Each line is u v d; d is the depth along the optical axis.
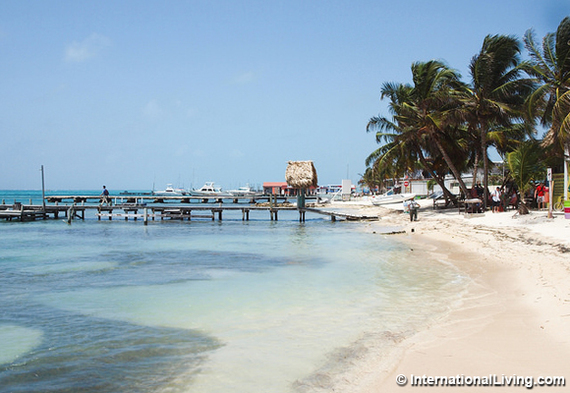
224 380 5.19
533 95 20.91
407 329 6.90
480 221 22.44
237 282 11.03
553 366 4.98
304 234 24.69
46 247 18.91
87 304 8.91
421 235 22.28
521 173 20.97
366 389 4.71
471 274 11.49
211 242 20.69
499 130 31.48
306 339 6.58
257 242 20.59
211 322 7.56
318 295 9.48
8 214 35.06
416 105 30.58
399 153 32.97
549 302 7.73
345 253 16.25
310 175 34.78
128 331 7.14
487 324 6.78
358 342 6.37
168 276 11.94
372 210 46.56
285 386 4.97
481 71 26.58
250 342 6.50
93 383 5.20
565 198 21.08
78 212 52.88
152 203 65.12
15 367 5.70
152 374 5.42
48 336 6.93
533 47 22.17
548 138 19.91
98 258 15.48
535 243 14.50
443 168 35.53
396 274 11.85
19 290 10.27
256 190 120.50
